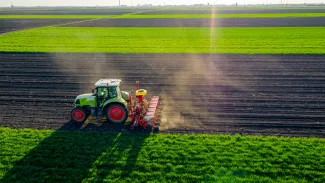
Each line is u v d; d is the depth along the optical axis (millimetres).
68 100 20078
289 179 10734
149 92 21641
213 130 15094
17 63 31172
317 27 61812
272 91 21484
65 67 29562
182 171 11266
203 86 22984
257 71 27125
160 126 15602
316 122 16047
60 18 101500
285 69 27594
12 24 76688
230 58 32719
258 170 11234
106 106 15672
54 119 16719
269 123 15969
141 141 13609
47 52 36812
